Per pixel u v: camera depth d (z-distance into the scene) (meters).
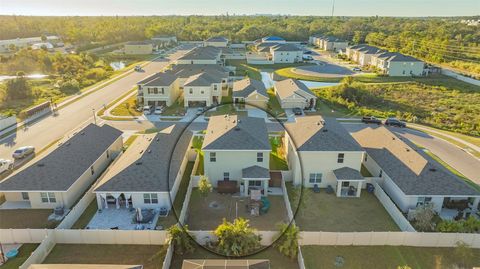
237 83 65.38
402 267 20.55
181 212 25.70
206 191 28.62
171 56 119.25
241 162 31.00
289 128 36.41
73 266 18.70
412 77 84.38
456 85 75.19
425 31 160.00
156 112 53.03
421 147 41.12
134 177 27.69
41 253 21.84
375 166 33.28
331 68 97.12
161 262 22.02
